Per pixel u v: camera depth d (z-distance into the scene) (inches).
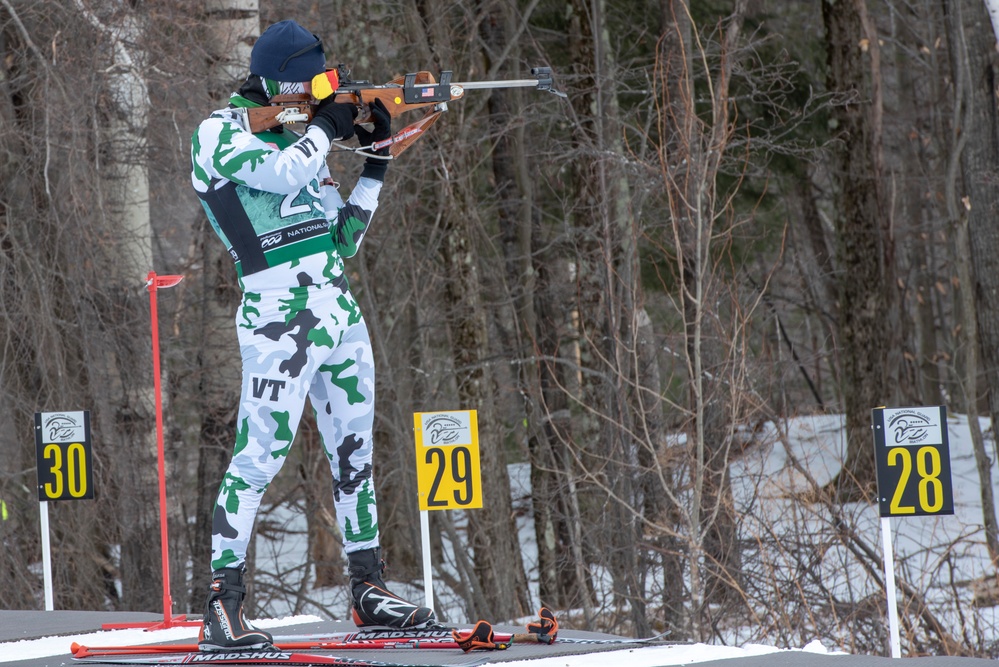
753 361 1096.8
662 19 1195.9
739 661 390.6
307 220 400.8
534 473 1416.1
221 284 1117.1
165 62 1066.1
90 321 1090.7
